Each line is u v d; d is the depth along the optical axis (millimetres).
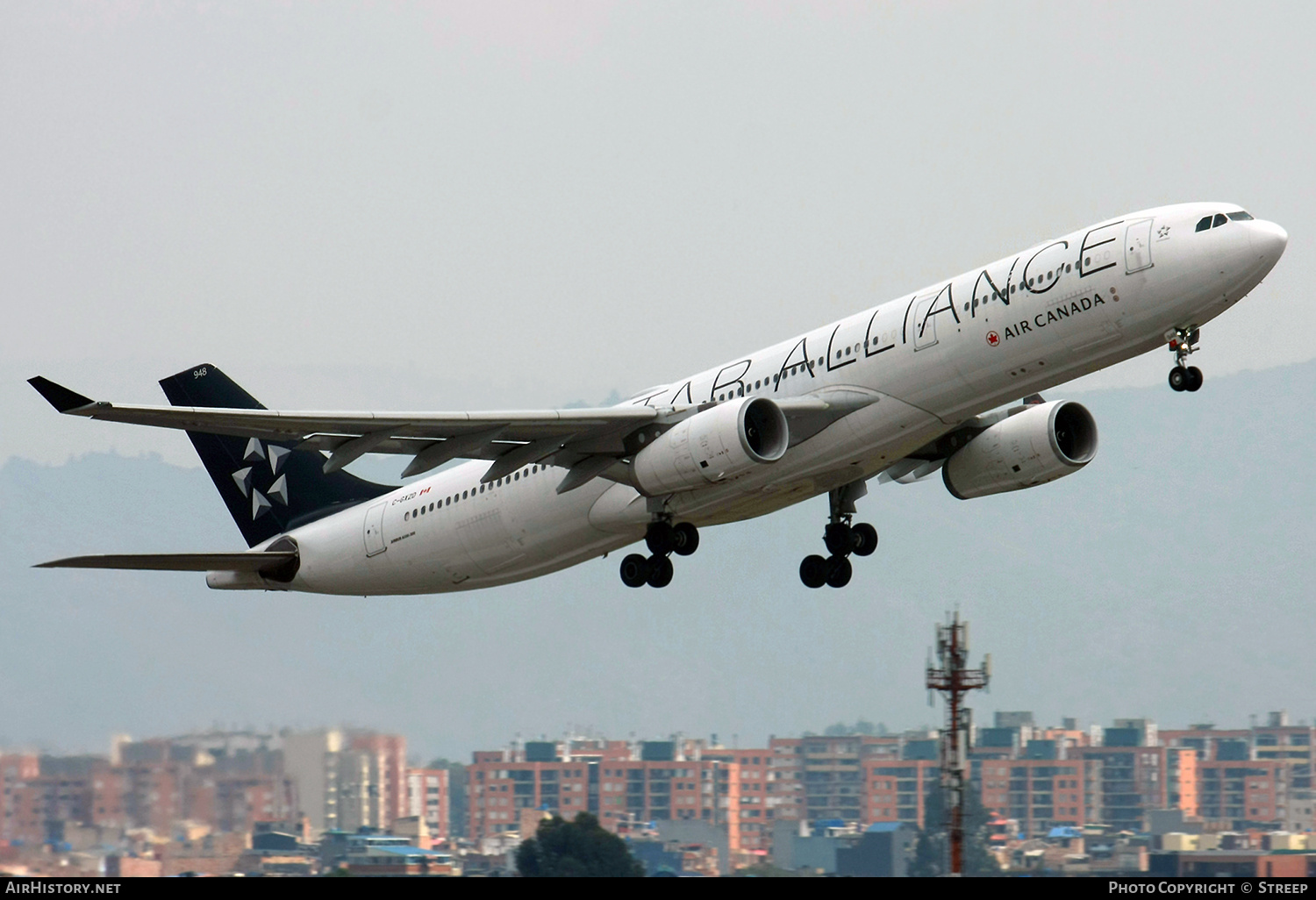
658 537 82875
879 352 75500
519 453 80188
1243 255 66312
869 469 80250
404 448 80125
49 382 63594
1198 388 70500
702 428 74562
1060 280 70188
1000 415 86125
